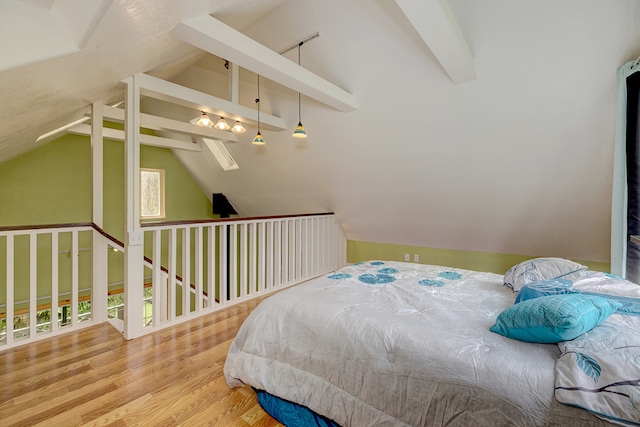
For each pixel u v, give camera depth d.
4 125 2.03
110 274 5.40
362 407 1.31
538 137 2.46
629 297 1.38
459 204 3.45
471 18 2.08
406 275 2.25
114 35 1.50
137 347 2.32
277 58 2.26
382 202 4.09
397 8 2.18
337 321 1.49
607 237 2.87
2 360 2.11
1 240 4.41
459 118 2.66
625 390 0.83
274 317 1.70
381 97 2.87
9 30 1.27
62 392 1.77
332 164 3.99
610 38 1.83
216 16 2.04
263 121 3.56
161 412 1.62
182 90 2.77
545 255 3.38
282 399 1.57
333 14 2.48
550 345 1.15
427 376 1.16
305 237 4.23
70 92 2.04
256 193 5.67
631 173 1.93
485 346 1.18
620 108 1.94
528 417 0.94
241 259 3.44
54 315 2.50
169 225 2.72
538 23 1.93
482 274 2.29
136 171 2.48
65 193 4.95
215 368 2.04
